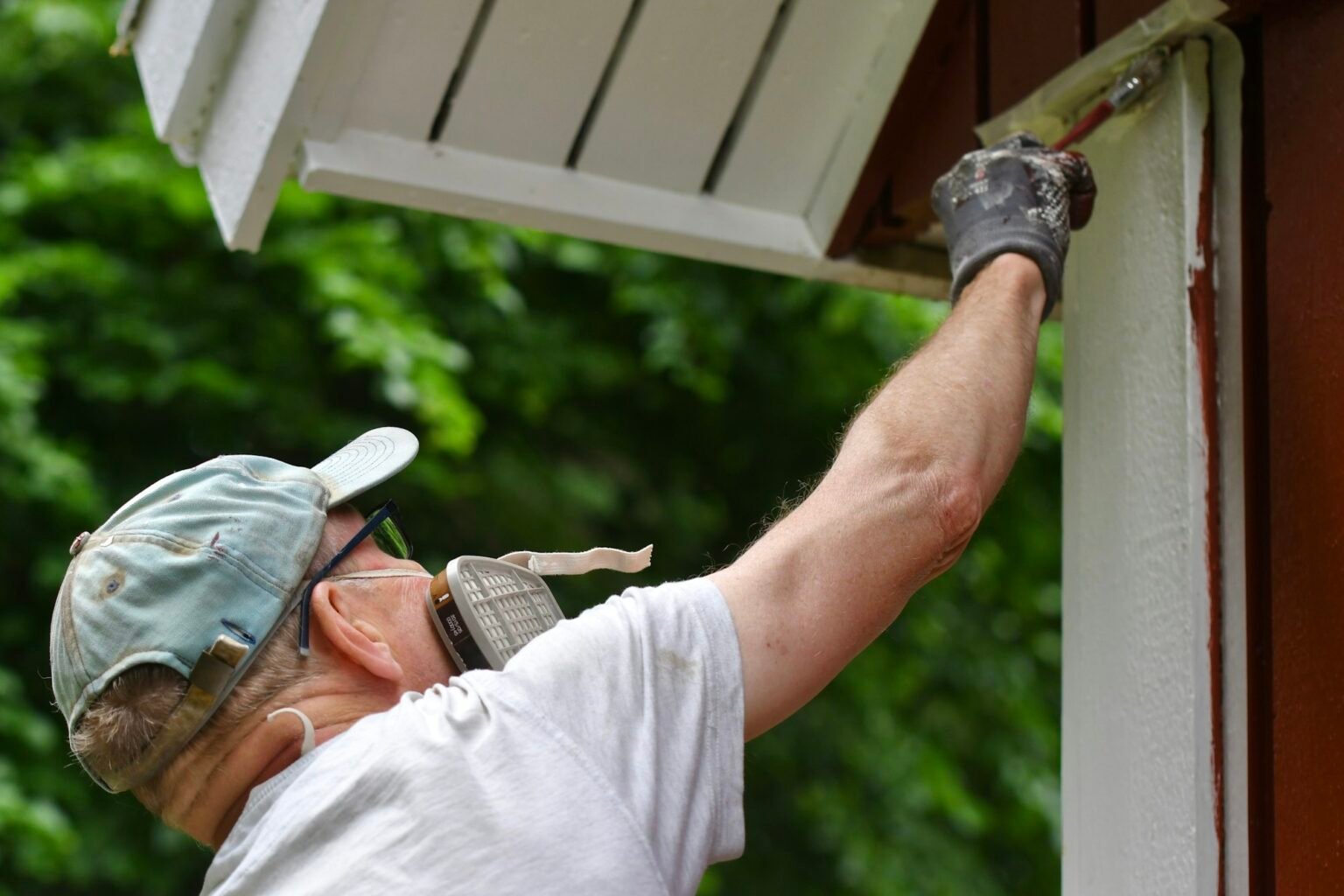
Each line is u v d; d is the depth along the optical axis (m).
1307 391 1.40
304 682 1.22
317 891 1.08
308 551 1.24
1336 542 1.36
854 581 1.19
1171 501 1.48
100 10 5.49
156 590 1.19
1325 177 1.39
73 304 5.39
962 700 6.37
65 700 1.23
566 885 1.06
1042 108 1.63
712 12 1.78
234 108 1.82
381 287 5.38
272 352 5.47
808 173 1.99
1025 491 6.61
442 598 1.28
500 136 1.84
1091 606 1.59
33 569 5.20
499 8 1.72
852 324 6.20
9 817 4.34
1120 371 1.57
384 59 1.72
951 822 6.19
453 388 5.05
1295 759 1.38
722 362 5.93
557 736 1.10
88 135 5.73
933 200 1.53
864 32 1.84
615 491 5.93
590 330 6.22
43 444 4.91
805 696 1.18
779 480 6.49
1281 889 1.39
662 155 1.92
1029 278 1.41
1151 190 1.54
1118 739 1.53
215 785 1.21
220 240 5.48
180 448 5.63
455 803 1.08
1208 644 1.44
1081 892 1.57
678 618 1.16
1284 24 1.45
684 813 1.11
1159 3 1.50
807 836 6.03
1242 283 1.47
